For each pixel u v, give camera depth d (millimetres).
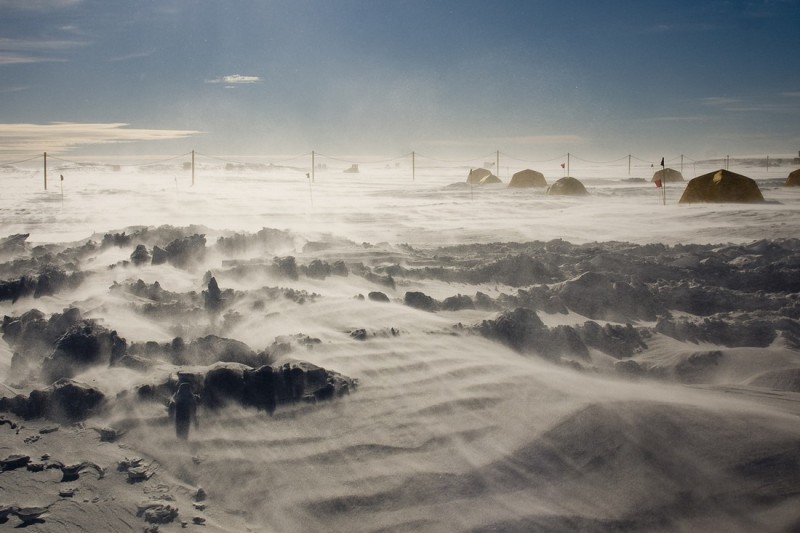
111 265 9648
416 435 4168
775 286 9547
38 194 34750
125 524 3359
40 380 5195
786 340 6566
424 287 9188
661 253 12547
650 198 33781
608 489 3629
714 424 4125
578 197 35281
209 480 3777
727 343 6727
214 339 5504
